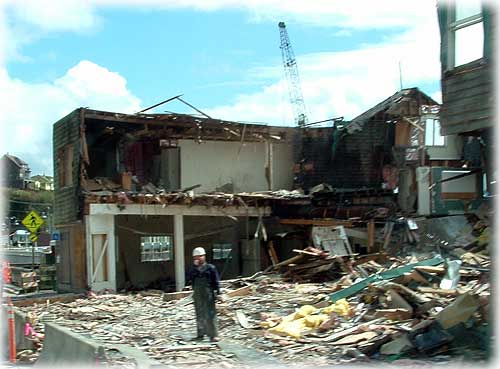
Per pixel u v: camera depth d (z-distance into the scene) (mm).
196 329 13414
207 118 26656
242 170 29453
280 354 10773
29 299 21562
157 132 26766
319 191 27656
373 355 10273
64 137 26156
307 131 29953
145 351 11242
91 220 23484
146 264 27750
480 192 23422
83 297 21891
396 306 12523
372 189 26703
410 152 26250
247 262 27594
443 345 9992
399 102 28656
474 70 10938
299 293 18438
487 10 10562
